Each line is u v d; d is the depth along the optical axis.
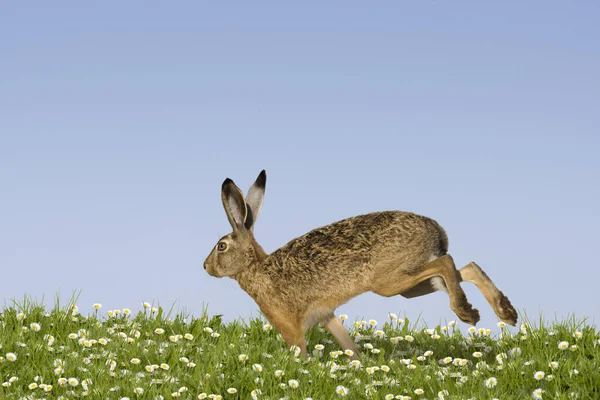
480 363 8.70
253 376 8.10
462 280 8.91
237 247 10.05
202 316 10.90
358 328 11.20
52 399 7.64
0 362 8.39
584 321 9.70
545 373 8.14
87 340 9.30
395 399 7.59
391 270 9.15
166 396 7.59
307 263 9.57
